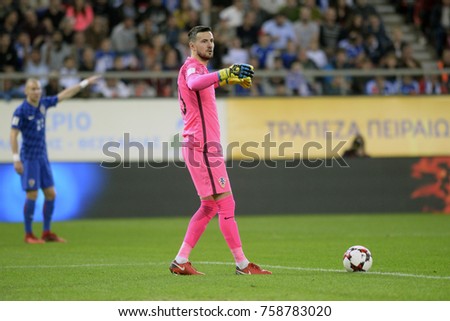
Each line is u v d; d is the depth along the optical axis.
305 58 72.31
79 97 66.25
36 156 46.62
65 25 73.75
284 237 48.25
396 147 68.19
